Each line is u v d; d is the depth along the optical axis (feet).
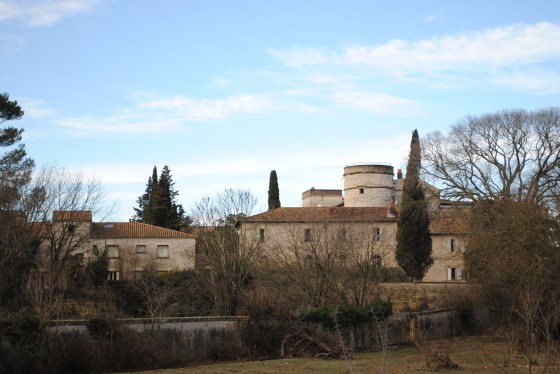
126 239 226.79
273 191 318.86
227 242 150.82
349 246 153.07
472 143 197.36
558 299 109.09
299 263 145.28
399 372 95.09
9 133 158.81
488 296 139.03
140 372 96.58
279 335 119.65
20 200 155.53
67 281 150.20
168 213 283.38
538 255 123.03
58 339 94.63
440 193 198.39
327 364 105.70
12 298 123.13
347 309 127.44
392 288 185.47
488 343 135.44
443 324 154.92
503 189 192.24
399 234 204.33
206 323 112.16
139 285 151.94
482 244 140.05
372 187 276.21
